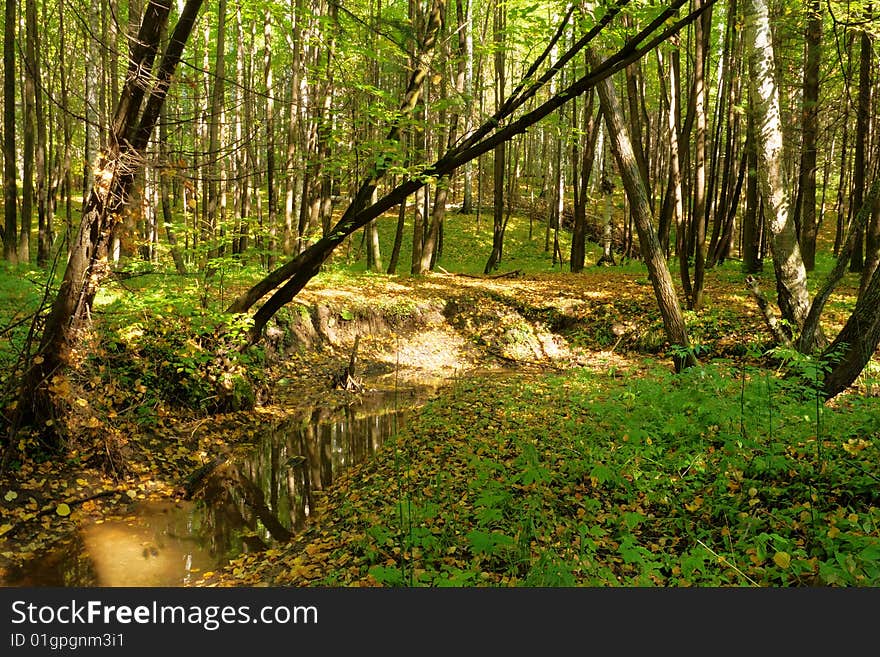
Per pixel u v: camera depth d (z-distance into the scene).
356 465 7.58
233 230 10.51
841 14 9.92
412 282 17.03
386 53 8.98
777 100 9.61
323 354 12.91
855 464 4.57
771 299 13.70
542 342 14.74
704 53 12.79
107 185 5.80
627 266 19.91
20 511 5.48
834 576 3.00
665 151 19.61
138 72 5.52
